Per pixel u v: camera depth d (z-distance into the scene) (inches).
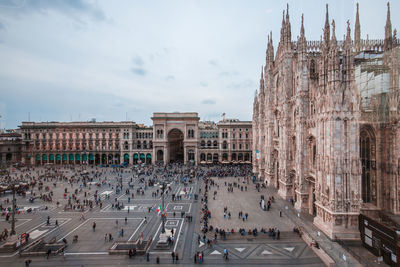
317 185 1508.4
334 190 1330.0
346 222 1322.6
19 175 3764.8
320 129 1465.3
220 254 1253.7
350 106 1330.0
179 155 6579.7
